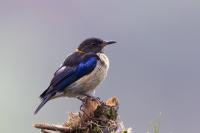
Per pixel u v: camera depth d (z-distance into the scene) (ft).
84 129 50.80
